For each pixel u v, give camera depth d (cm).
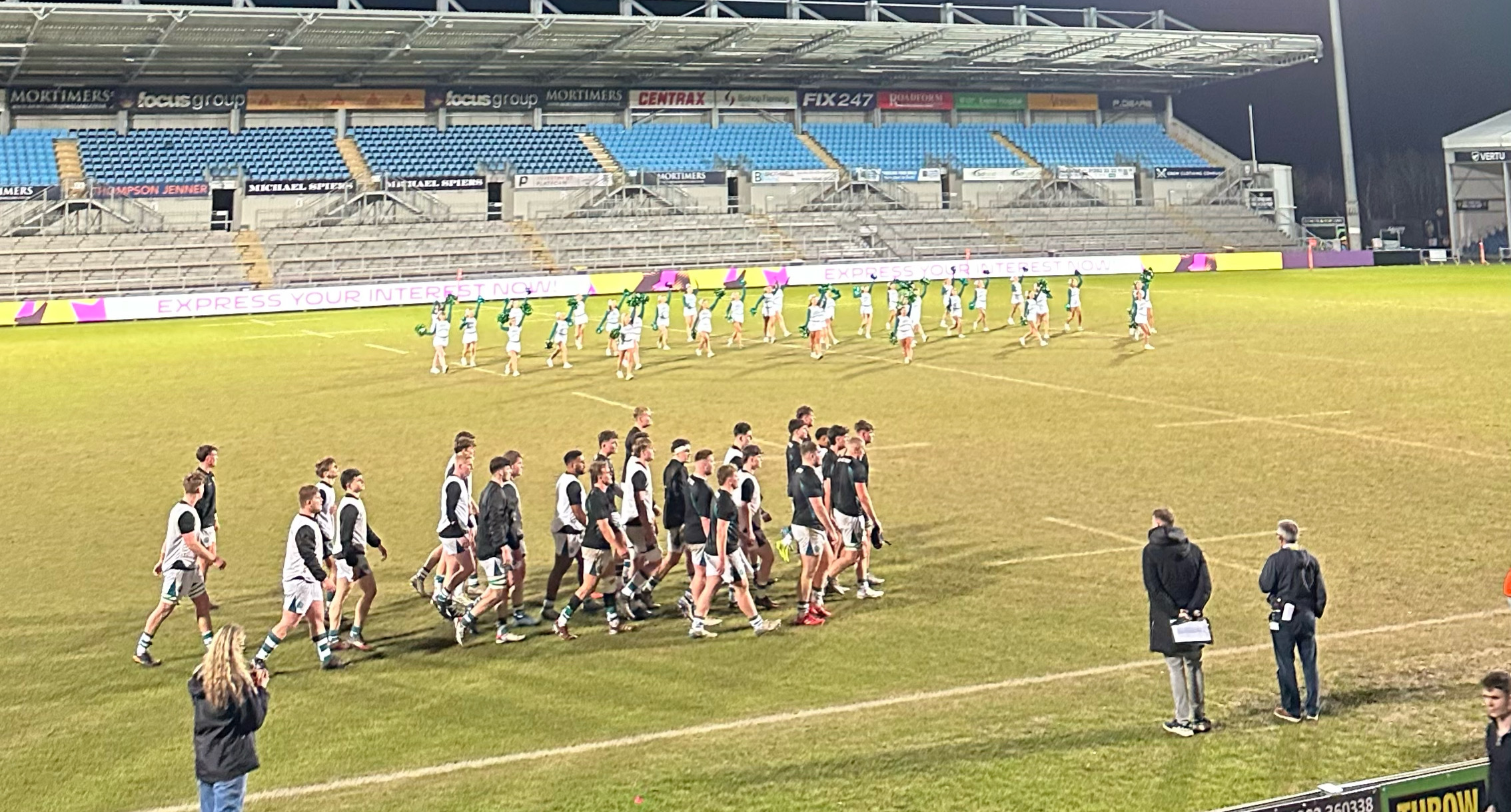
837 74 7344
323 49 5853
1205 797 936
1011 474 2086
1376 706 1110
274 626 1442
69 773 1043
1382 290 4972
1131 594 1459
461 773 1022
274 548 1759
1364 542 1622
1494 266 6506
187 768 1052
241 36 5519
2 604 1515
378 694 1220
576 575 1645
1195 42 6775
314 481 2138
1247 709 1111
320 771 1031
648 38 6128
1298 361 3145
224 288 5441
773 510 1897
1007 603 1444
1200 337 3678
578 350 3769
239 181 5978
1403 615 1348
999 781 973
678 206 6650
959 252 6694
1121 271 6475
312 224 5956
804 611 1407
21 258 5294
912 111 7769
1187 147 7988
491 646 1367
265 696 873
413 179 6194
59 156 5891
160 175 5962
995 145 7631
